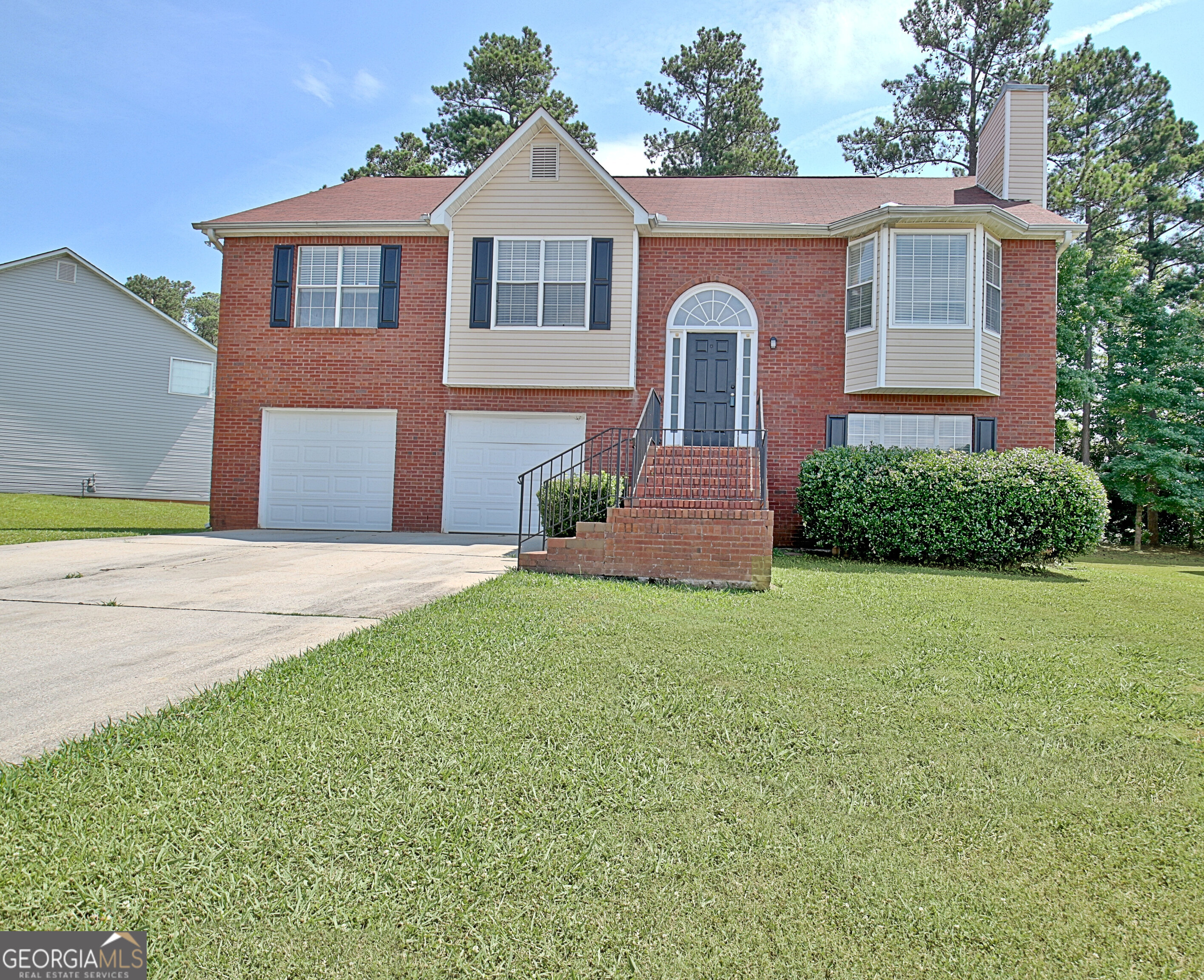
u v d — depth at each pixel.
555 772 3.28
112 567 8.57
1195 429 20.64
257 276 14.28
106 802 2.91
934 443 13.07
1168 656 5.46
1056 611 7.16
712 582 8.01
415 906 2.41
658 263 13.53
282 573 8.30
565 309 13.38
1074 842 2.87
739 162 29.12
